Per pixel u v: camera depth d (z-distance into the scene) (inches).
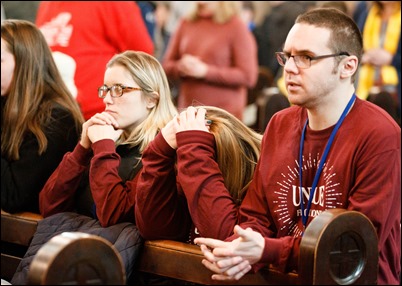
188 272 208.2
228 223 203.2
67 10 352.2
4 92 279.1
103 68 346.3
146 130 240.8
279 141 205.5
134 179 234.5
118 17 350.3
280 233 201.6
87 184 255.0
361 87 362.0
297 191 199.9
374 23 361.4
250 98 412.5
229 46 386.3
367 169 185.9
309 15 192.7
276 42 417.7
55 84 282.5
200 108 217.5
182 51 393.4
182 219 220.8
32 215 262.4
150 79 242.1
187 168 206.4
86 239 162.7
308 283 174.7
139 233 219.8
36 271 158.2
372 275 182.4
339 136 193.2
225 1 382.9
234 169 218.1
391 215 188.1
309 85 189.5
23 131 273.0
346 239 177.8
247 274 192.7
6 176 268.5
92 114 340.5
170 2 443.8
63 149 273.7
